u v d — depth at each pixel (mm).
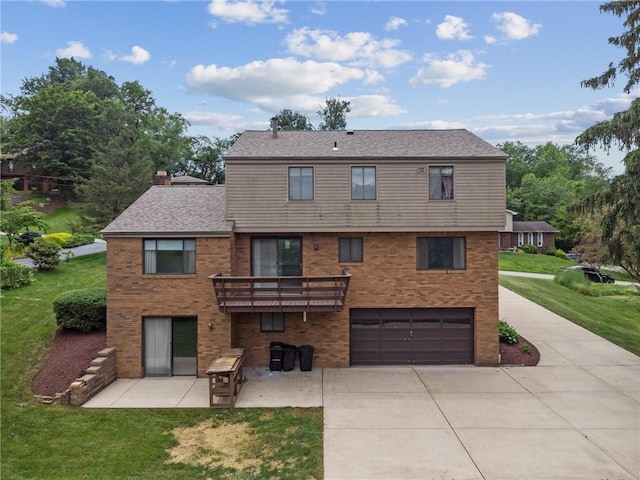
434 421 11578
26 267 20891
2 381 13078
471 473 9047
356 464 9422
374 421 11594
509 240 54156
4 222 27031
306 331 16312
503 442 10383
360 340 16562
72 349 15117
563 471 9094
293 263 16438
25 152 53438
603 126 17688
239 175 15906
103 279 22531
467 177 15883
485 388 14000
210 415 12000
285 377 15188
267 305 14781
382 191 15906
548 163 81812
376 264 16312
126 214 16328
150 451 9992
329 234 16266
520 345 17719
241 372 14375
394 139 18328
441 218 15883
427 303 16328
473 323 16516
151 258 15414
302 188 16031
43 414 11727
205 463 9500
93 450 9992
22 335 15828
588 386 14109
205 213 16594
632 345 18469
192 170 71000
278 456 9789
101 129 54844
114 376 15000
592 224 38594
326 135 19281
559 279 33281
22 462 9367
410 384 14438
